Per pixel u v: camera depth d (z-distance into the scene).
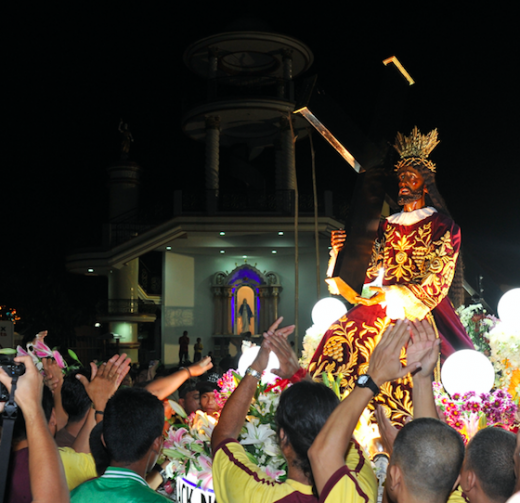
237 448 2.48
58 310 26.20
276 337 2.77
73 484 2.93
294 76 22.25
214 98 20.84
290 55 20.77
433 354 2.65
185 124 22.45
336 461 2.06
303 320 25.03
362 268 5.48
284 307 25.42
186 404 5.64
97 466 2.76
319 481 2.05
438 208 5.69
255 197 22.31
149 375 5.75
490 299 7.04
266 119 22.11
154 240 21.98
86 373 3.72
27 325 25.95
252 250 24.83
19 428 2.52
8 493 2.44
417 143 5.73
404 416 4.65
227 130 23.36
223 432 2.59
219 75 22.50
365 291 6.58
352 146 5.45
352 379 5.00
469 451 2.27
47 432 1.92
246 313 25.34
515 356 4.82
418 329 2.69
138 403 2.58
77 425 3.60
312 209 21.81
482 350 6.54
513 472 2.16
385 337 2.22
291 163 21.89
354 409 2.11
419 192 5.66
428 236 5.42
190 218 21.30
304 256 25.45
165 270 24.97
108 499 2.37
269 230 21.28
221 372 16.02
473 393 3.68
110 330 24.08
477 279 6.96
